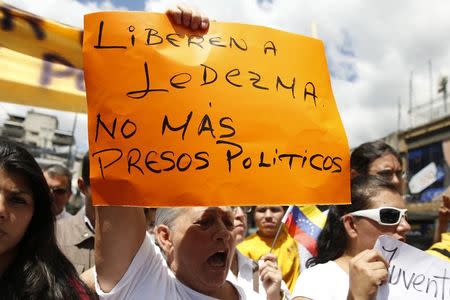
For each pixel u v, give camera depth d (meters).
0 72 1.94
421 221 18.16
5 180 1.57
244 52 1.70
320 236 2.29
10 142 1.66
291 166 1.62
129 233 1.62
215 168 1.54
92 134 1.57
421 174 19.66
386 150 3.22
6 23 1.89
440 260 1.74
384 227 1.99
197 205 1.50
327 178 1.67
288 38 1.79
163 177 1.52
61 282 1.64
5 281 1.60
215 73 1.63
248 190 1.55
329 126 1.74
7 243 1.56
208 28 1.70
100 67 1.61
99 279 1.58
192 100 1.58
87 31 1.64
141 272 1.66
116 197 1.52
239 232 2.94
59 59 2.02
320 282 1.88
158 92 1.58
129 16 1.65
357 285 1.64
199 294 1.72
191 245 1.70
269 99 1.66
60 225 2.88
